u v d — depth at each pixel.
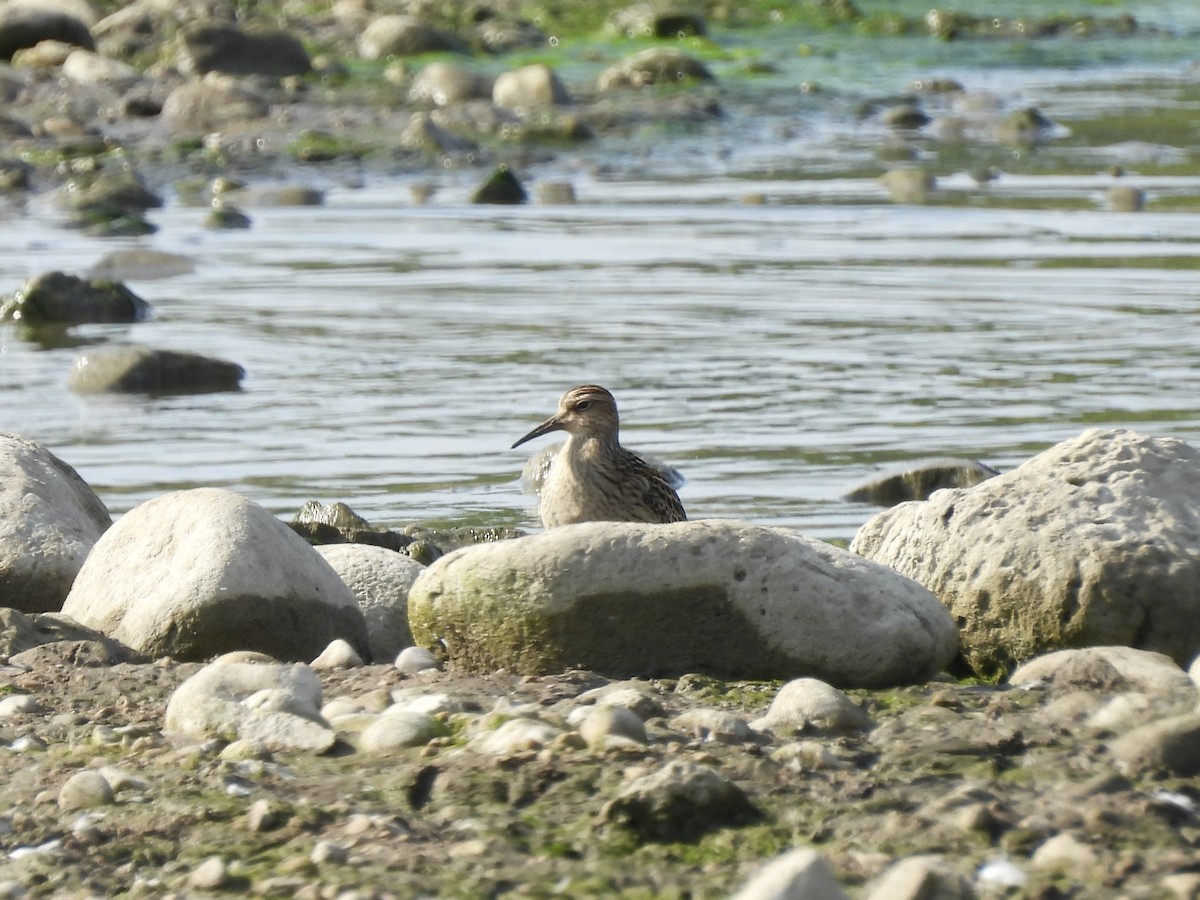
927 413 16.58
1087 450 10.52
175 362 18.23
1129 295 20.92
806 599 9.31
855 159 30.44
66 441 16.31
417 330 19.92
